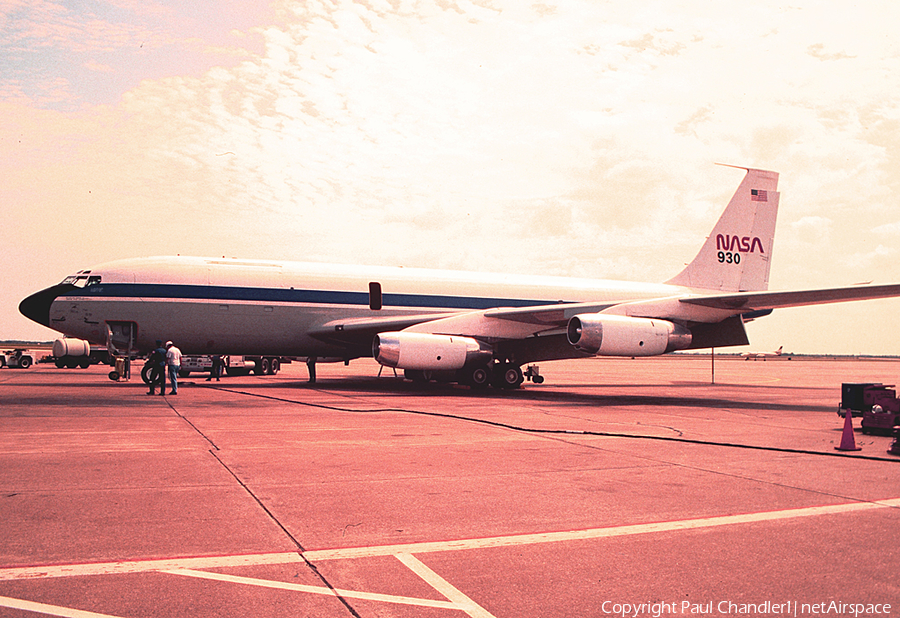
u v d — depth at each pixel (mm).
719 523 5711
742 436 11719
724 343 21125
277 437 10555
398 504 6203
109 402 16609
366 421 13086
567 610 3803
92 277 21953
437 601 3906
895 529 5582
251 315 22703
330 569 4426
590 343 18641
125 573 4270
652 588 4168
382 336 20156
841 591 4148
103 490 6539
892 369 78625
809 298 17234
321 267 24344
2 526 5246
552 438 10906
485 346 22016
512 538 5203
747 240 27328
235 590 4027
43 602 3785
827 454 9680
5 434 10516
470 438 10789
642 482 7375
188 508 5895
